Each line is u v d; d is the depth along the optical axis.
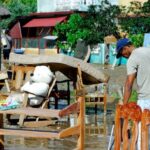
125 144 8.19
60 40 62.06
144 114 7.84
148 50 11.20
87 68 21.17
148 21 56.06
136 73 11.31
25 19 73.44
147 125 7.82
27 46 71.50
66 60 20.83
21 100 18.42
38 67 19.12
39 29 71.44
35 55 21.16
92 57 56.66
